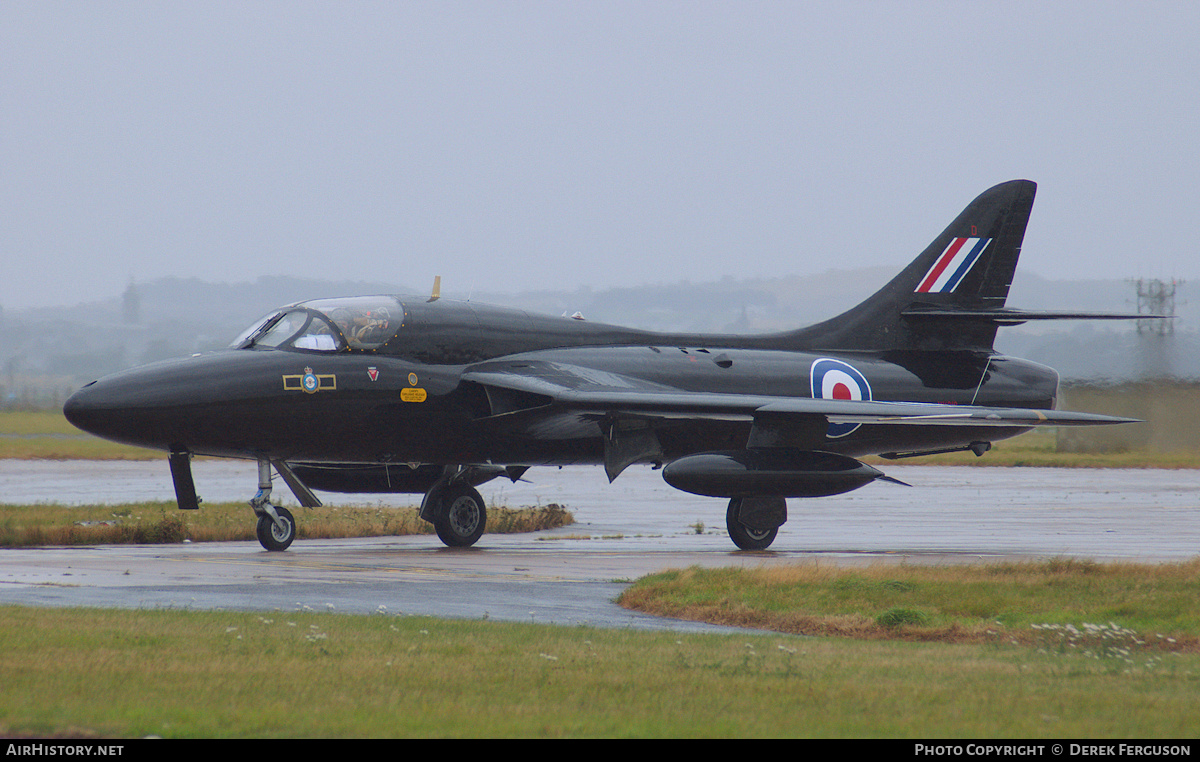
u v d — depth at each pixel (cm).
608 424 7656
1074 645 3956
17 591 4903
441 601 4841
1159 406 19850
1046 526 9400
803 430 7656
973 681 3188
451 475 7969
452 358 7619
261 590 5066
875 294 9488
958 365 9538
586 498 13212
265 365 7056
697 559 6838
